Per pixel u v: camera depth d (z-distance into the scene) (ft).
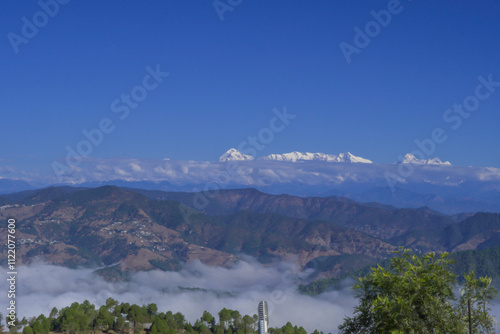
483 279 67.46
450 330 65.21
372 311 67.92
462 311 67.82
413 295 67.10
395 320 65.51
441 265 70.64
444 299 68.85
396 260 73.26
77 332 502.38
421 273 69.82
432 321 66.18
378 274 71.10
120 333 540.93
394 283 69.62
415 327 64.95
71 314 522.47
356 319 73.05
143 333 549.95
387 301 66.85
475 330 67.10
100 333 536.01
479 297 67.15
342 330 73.56
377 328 68.95
